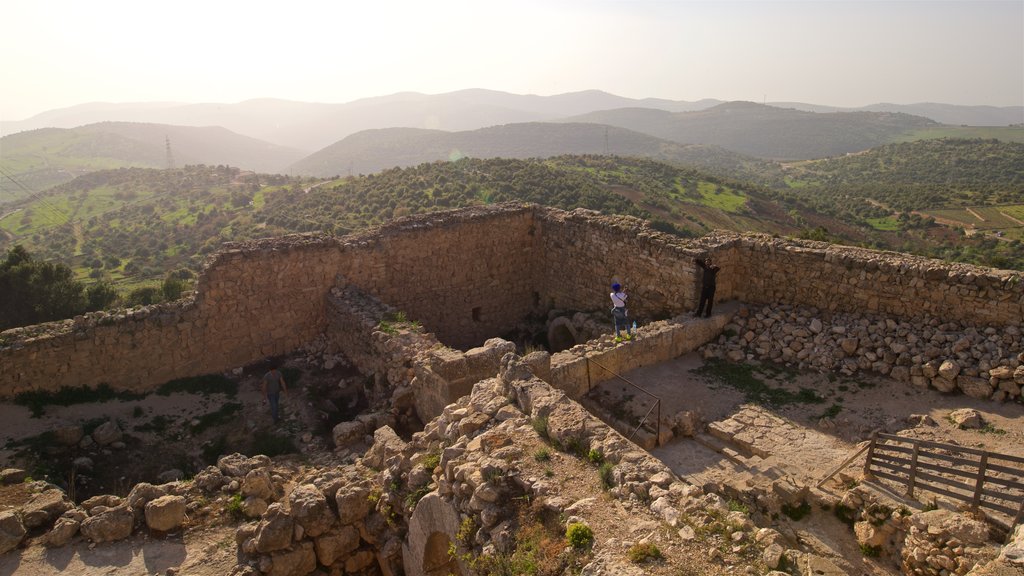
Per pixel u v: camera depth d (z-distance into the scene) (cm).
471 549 754
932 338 1344
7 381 1409
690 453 1155
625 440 832
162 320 1599
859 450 1009
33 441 1287
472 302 2188
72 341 1484
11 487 1040
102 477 1250
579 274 2106
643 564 610
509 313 2294
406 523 936
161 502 955
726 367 1477
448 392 1242
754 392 1350
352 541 974
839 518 932
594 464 802
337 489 996
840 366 1391
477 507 764
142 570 875
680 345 1543
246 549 907
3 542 888
